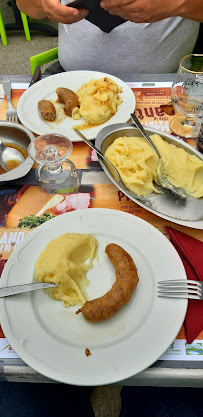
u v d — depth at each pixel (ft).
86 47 5.68
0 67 11.35
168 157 3.71
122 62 5.79
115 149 3.84
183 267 2.96
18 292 2.77
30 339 2.59
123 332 2.65
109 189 3.73
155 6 4.20
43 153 3.76
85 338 2.63
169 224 3.41
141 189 3.62
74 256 3.02
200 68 4.37
